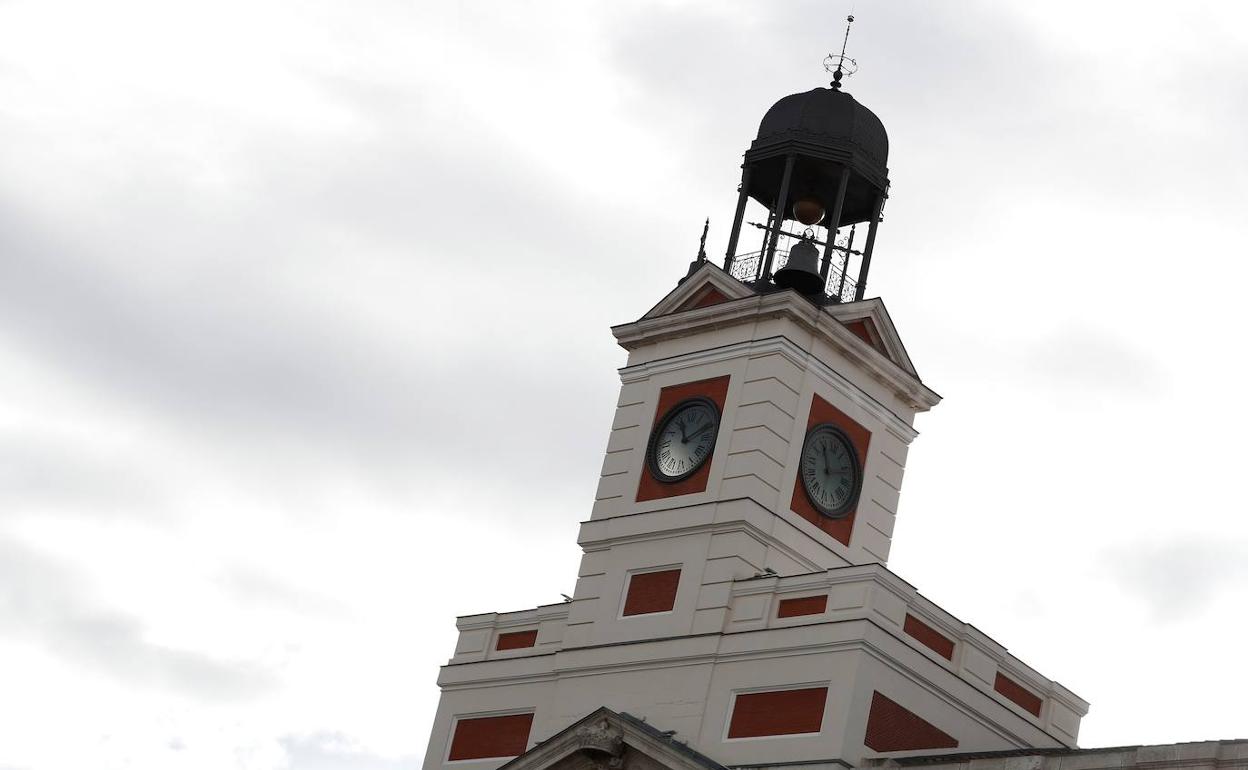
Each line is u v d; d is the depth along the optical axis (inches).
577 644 2488.9
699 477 2481.5
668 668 2380.7
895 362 2588.6
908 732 2260.1
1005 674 2388.0
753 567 2400.3
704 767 2219.5
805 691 2257.6
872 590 2256.4
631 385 2623.0
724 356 2536.9
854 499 2532.0
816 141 2640.3
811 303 2507.4
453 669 2620.6
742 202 2657.5
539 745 2340.1
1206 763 1919.3
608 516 2544.3
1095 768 1994.3
